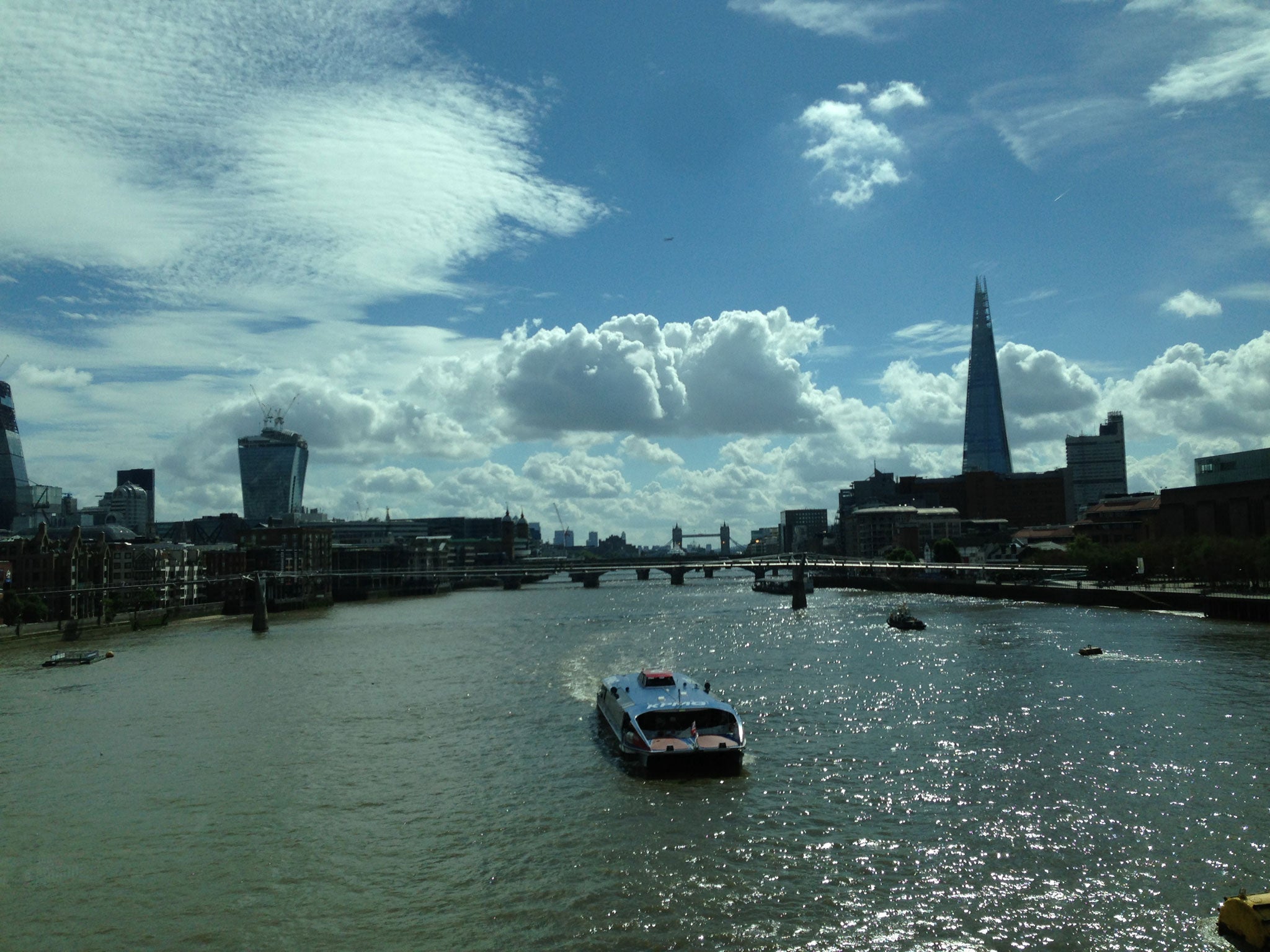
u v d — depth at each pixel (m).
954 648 127.50
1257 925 34.47
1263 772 56.59
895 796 54.09
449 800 56.56
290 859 47.31
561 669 117.38
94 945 38.59
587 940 36.94
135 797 59.38
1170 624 155.88
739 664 116.38
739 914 38.81
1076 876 41.66
